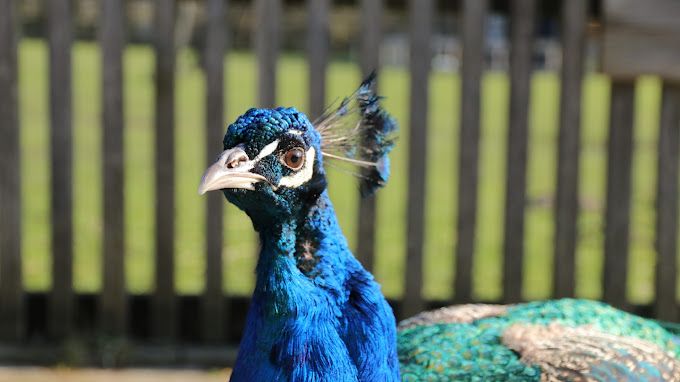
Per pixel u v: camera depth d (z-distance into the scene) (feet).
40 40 138.31
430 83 26.32
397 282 34.99
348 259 12.16
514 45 26.17
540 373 13.82
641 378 13.71
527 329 15.05
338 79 111.55
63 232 27.12
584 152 63.57
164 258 27.25
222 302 27.37
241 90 94.79
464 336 14.97
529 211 46.75
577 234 26.99
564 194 26.86
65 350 26.81
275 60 26.08
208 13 25.93
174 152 26.84
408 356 14.75
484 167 59.72
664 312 27.37
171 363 27.02
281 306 11.70
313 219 11.82
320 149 12.03
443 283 35.06
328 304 11.85
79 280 34.78
